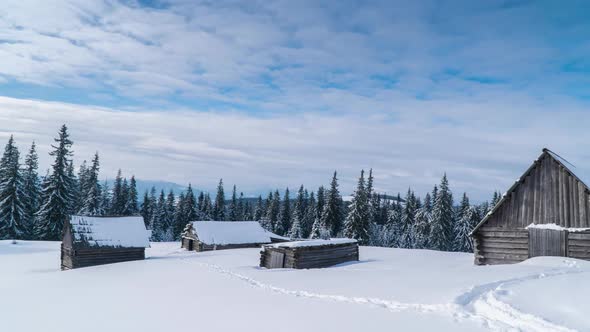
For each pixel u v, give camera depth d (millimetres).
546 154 22844
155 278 22609
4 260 40188
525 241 22891
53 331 11289
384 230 85625
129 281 21906
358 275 19281
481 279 15094
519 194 23516
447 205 73000
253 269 26703
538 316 9391
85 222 38500
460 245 80062
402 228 89625
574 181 21719
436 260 29922
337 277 19031
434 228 73500
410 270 20297
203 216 98625
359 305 12164
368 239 67438
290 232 90000
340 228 77312
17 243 51531
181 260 35094
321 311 11586
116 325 11344
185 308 13102
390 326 9562
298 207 102812
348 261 31344
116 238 38438
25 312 14570
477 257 24453
